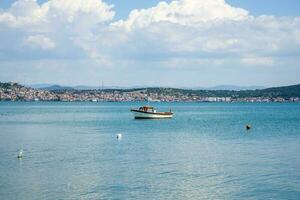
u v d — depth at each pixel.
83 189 43.59
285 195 42.06
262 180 47.69
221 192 42.94
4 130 111.88
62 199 40.22
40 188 43.78
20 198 40.41
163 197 41.16
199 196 41.62
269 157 62.91
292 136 95.50
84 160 59.56
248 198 41.16
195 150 70.69
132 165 55.97
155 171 52.06
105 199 40.38
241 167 54.84
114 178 48.19
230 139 89.19
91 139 88.12
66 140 85.94
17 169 52.69
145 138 90.81
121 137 91.62
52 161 58.44
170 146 76.19
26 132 105.62
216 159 60.94
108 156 63.34
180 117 186.00
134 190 43.38
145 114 161.88
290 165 56.25
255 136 95.81
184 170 52.84
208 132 106.44
